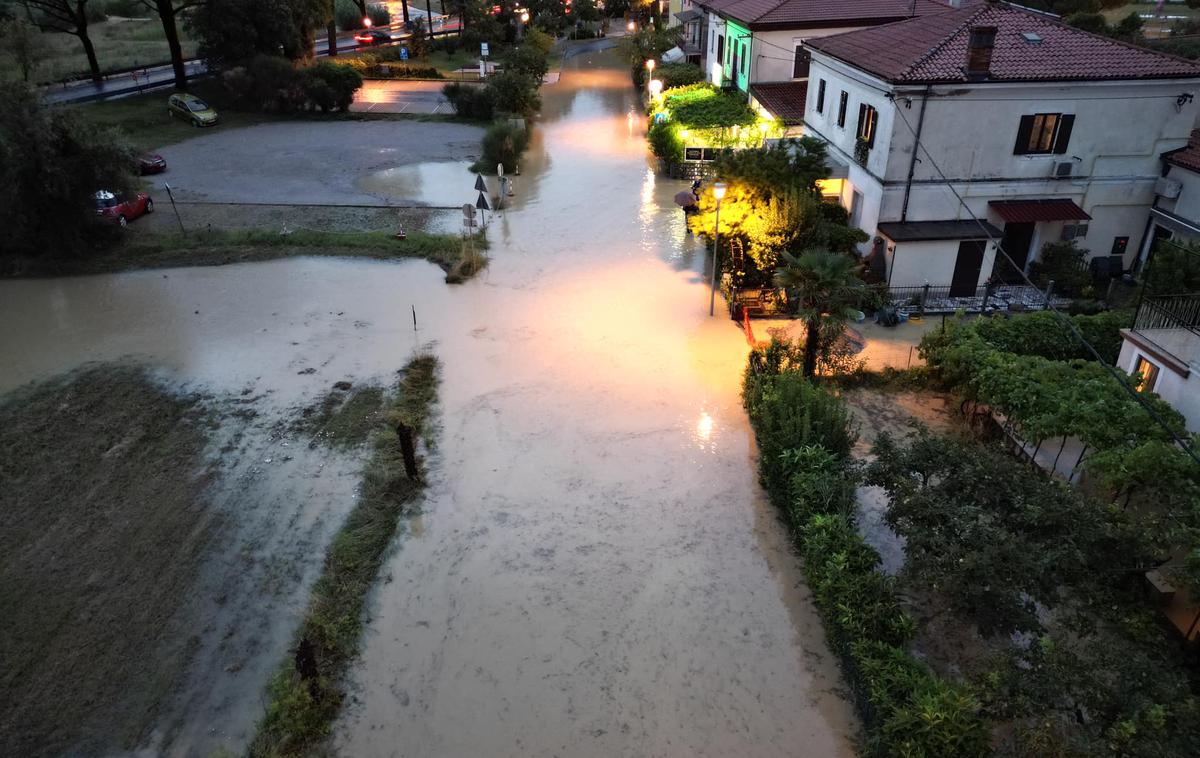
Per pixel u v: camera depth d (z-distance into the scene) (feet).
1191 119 70.13
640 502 48.57
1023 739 27.35
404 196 107.76
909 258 71.67
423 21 263.70
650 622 39.99
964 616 32.94
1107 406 43.78
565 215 99.50
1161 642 31.91
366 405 58.80
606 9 297.74
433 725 34.78
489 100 148.56
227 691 36.24
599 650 38.40
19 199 82.02
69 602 40.96
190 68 189.37
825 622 39.40
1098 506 34.65
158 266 84.94
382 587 42.32
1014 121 69.41
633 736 34.12
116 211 94.43
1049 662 28.76
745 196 72.54
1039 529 33.86
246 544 45.14
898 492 37.58
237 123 146.92
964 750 29.07
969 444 44.57
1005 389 48.80
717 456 52.90
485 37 217.77
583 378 61.93
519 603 41.19
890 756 30.50
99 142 86.28
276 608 40.86
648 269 82.64
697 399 59.21
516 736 34.19
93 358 66.03
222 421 56.95
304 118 151.43
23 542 45.19
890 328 69.26
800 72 117.19
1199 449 38.14
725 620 40.11
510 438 54.70
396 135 139.44
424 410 57.93
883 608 36.19
